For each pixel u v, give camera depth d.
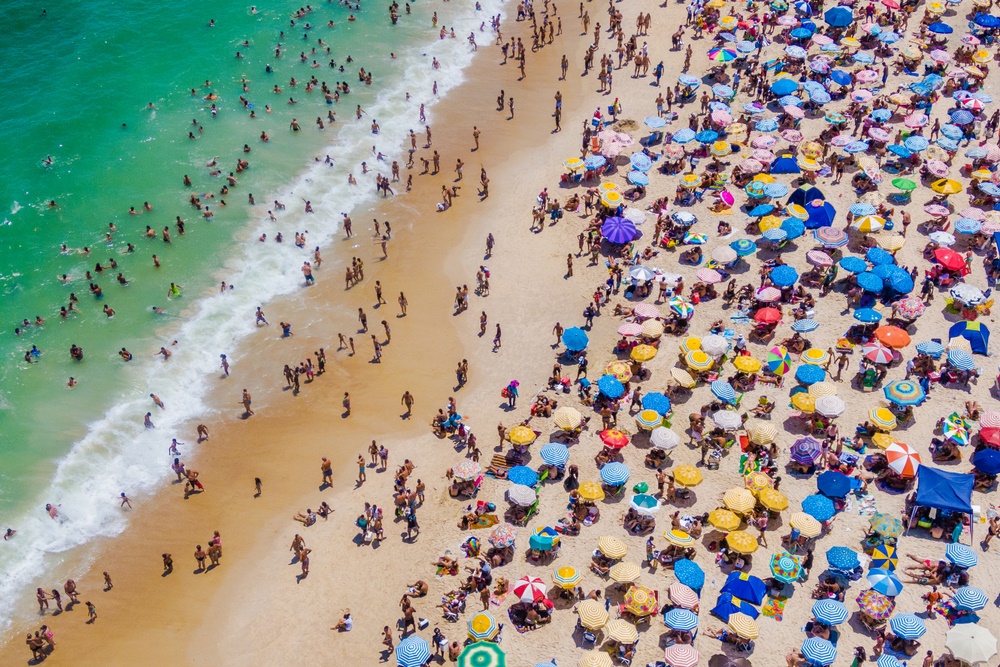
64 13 81.62
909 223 57.81
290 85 75.06
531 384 49.34
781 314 50.84
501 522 41.06
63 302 54.12
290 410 48.41
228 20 83.44
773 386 47.38
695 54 78.81
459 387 49.38
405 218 62.41
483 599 37.12
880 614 35.09
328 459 45.44
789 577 36.25
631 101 73.19
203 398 49.25
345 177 65.88
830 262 52.78
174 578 39.91
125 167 64.56
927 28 76.06
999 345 49.16
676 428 45.38
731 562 38.34
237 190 63.66
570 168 62.50
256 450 46.16
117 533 42.12
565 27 85.69
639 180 61.12
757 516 40.53
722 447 43.81
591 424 46.06
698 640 35.53
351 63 78.94
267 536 41.62
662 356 49.97
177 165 65.31
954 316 51.25
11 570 40.38
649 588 37.56
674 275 54.84
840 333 50.50
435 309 54.78
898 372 47.94
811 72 72.19
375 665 35.72
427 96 75.50
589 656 33.47
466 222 61.81
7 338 51.66
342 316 54.53
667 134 68.25
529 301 54.97
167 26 81.44
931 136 65.31
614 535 40.12
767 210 56.88
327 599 38.50
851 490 40.75
